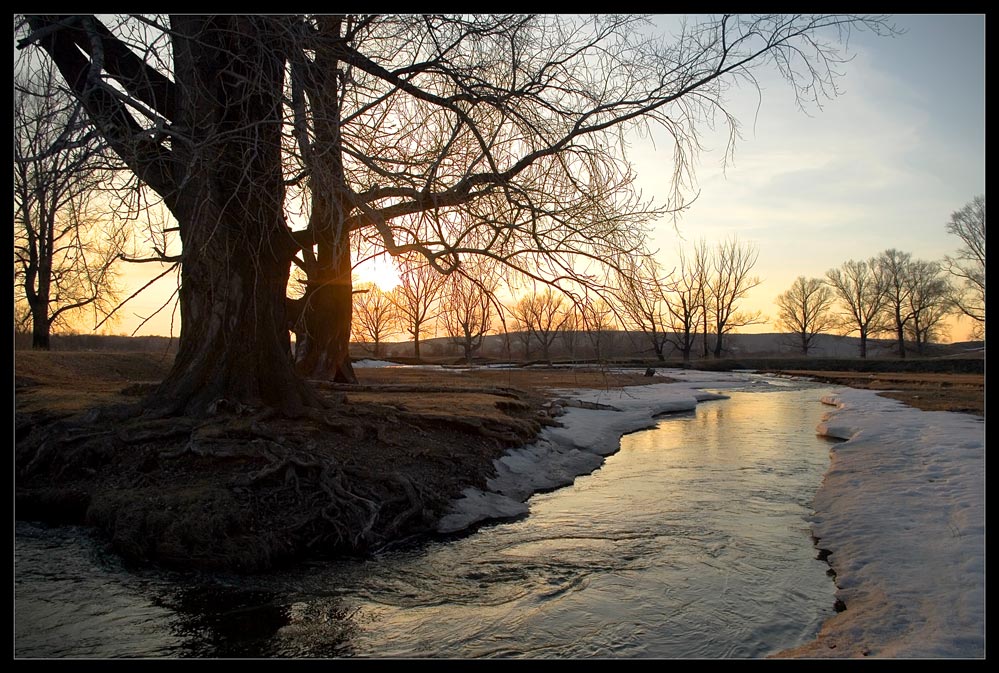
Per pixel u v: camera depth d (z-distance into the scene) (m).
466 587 7.20
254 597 6.87
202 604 6.66
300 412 11.21
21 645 5.68
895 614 5.84
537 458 13.52
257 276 10.71
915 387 33.78
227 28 9.65
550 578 7.45
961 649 4.95
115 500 8.52
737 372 59.06
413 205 9.87
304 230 11.50
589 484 12.45
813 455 15.23
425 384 19.86
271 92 8.40
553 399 22.28
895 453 13.24
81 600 6.67
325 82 8.88
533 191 9.66
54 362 20.88
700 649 5.65
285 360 11.67
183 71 9.31
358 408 12.41
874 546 7.74
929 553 7.22
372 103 8.91
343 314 18.36
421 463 10.95
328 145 8.15
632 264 9.84
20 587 6.94
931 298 71.56
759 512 10.08
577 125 10.27
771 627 6.06
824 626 5.97
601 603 6.68
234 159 9.98
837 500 10.11
